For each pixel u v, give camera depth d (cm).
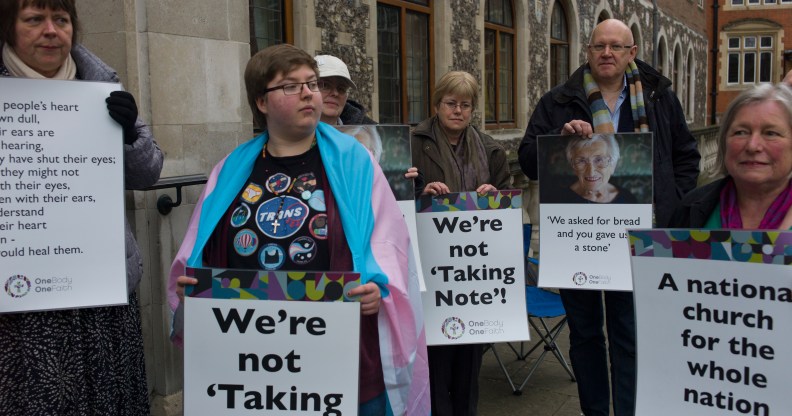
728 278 173
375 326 192
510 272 299
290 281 174
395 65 753
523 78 1113
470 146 319
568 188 293
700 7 2759
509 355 440
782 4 3186
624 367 293
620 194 286
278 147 193
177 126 336
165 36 328
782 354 166
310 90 184
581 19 1368
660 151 297
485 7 1004
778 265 165
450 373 307
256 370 177
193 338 178
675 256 180
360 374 189
